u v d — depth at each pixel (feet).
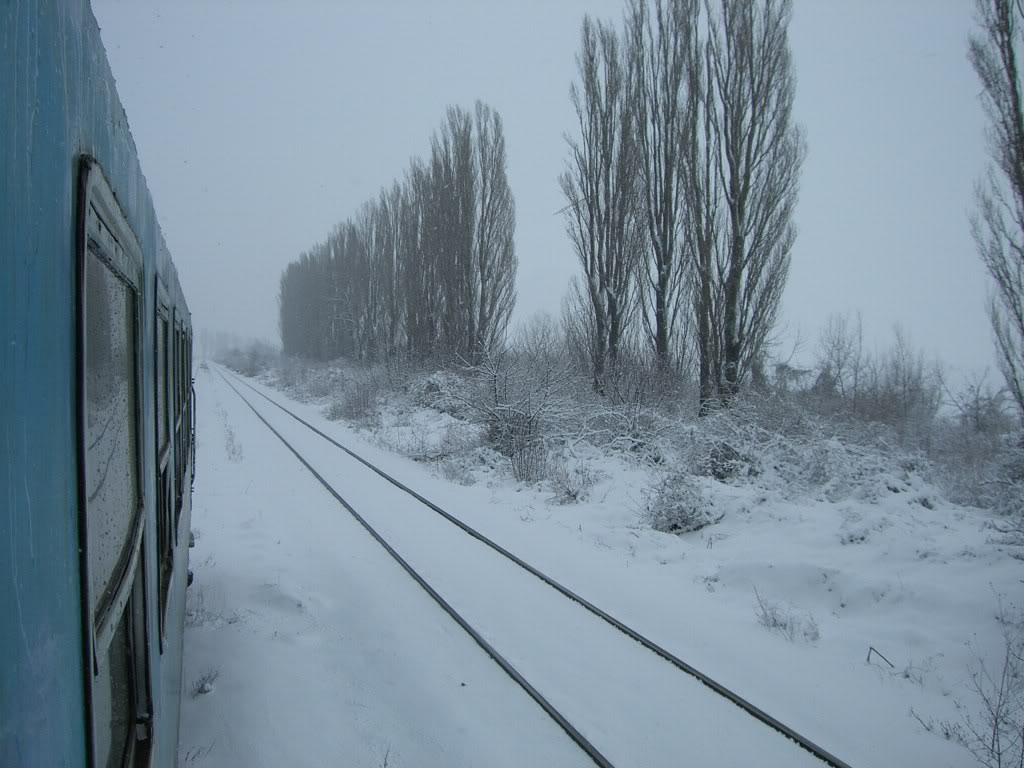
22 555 3.68
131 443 8.46
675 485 38.93
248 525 34.60
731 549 32.48
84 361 4.90
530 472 51.19
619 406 61.98
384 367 109.19
